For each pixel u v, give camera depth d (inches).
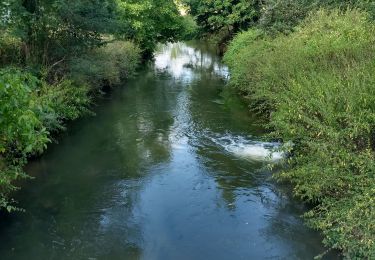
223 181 327.3
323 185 248.2
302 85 339.0
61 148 405.7
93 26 517.3
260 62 510.0
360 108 259.0
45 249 247.8
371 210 211.5
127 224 272.2
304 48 454.0
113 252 244.1
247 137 424.5
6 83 224.2
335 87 293.0
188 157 377.4
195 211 285.4
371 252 199.3
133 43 913.5
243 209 286.2
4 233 263.3
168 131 456.1
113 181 333.1
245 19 959.0
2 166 290.4
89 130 462.3
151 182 329.7
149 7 949.2
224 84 724.7
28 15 455.8
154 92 665.0
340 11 561.3
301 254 237.3
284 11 649.0
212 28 1113.4
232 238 254.7
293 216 274.4
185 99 608.1
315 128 281.7
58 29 514.3
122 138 435.5
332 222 228.8
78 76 518.6
